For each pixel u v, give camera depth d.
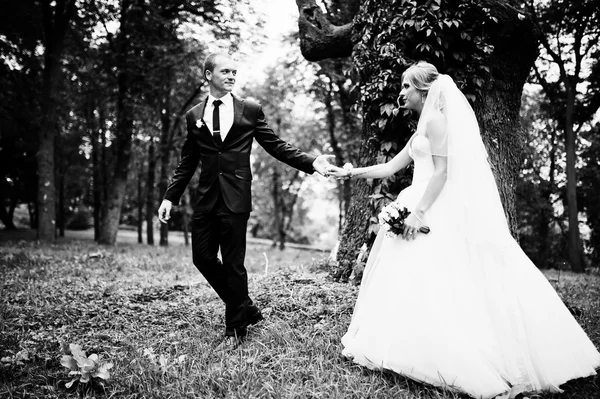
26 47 16.86
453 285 2.94
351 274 5.21
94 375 2.86
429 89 3.32
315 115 20.25
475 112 4.95
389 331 2.98
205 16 16.64
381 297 3.12
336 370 3.05
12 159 23.52
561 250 16.59
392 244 3.21
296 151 3.80
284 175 26.55
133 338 3.89
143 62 17.00
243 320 3.66
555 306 3.03
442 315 2.86
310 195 30.92
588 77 14.47
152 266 9.60
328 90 16.20
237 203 3.55
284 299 4.50
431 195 3.12
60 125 21.58
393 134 5.30
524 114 16.98
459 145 3.11
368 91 5.23
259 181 28.91
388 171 3.69
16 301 5.13
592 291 6.76
